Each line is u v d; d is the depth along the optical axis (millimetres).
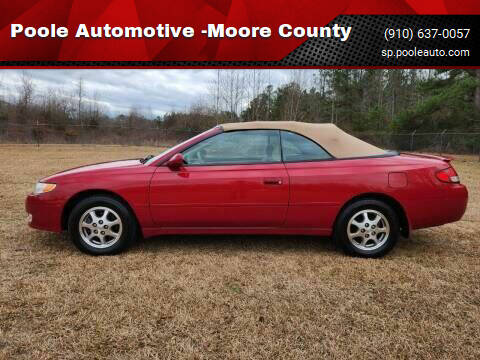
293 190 3209
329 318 2244
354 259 3279
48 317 2203
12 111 31391
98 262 3127
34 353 1857
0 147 21312
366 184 3199
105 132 29281
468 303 2465
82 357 1835
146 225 3309
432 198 3223
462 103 22953
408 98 42219
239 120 29266
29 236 3838
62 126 28938
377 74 40625
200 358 1838
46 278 2768
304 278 2840
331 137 3396
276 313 2295
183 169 3279
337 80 39812
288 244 3717
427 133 22656
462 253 3494
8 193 6199
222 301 2438
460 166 14258
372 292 2617
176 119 33344
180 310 2311
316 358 1854
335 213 3256
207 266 3068
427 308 2391
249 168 3260
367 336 2055
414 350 1931
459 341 2016
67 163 12234
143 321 2176
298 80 28406
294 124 3439
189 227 3328
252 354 1877
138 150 21438
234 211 3240
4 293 2502
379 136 24406
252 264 3131
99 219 3312
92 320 2176
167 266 3057
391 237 3287
